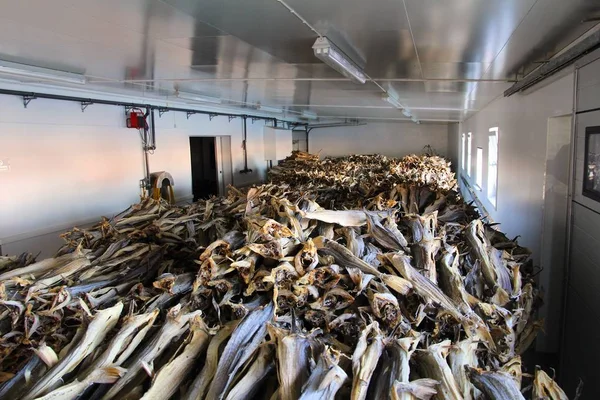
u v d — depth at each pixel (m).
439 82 4.77
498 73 4.10
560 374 3.32
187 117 8.41
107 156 6.25
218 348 1.59
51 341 1.87
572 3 2.00
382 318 1.80
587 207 2.71
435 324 1.88
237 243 2.08
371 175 6.73
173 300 2.02
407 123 15.60
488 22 2.37
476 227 2.75
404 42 2.90
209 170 10.80
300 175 7.34
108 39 3.04
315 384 1.36
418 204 3.65
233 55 3.56
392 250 2.28
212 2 2.17
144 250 2.54
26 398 1.42
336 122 16.02
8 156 4.72
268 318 1.69
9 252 4.72
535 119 4.03
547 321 3.71
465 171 12.10
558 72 3.19
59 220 5.41
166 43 3.16
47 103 5.20
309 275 1.87
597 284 2.54
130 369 1.53
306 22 2.47
